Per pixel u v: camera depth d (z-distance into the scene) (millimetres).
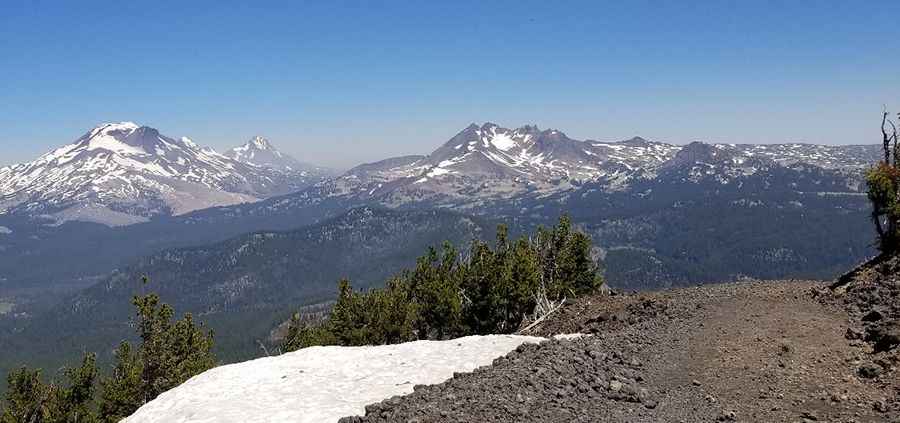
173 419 14945
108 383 38469
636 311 26750
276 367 18609
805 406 12859
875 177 27391
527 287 37844
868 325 18297
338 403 14672
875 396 13109
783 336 18438
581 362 15633
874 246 27906
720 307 24078
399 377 17000
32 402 39406
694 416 12422
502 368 15641
